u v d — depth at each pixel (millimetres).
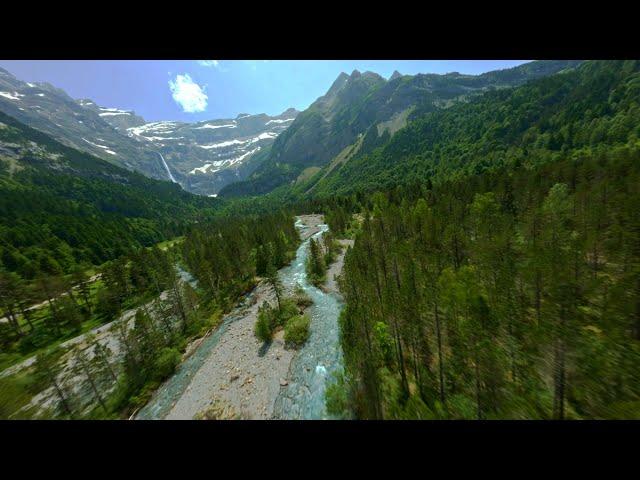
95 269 108812
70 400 32781
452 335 26531
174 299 55906
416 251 48250
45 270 89125
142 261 88438
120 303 74062
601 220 43656
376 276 47094
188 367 40688
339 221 108938
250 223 149125
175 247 134125
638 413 16312
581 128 143625
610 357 18734
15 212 143750
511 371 22312
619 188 52156
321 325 46031
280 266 81000
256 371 37250
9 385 28719
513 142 179125
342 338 39188
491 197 65812
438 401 24781
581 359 18672
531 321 27766
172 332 49656
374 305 37250
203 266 67625
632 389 17188
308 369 36125
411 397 26250
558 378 18969
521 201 65688
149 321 47281
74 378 39719
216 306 60406
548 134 156625
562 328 20141
